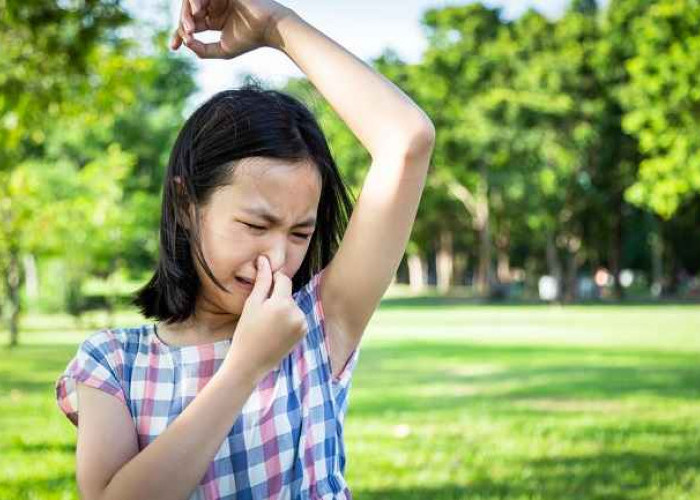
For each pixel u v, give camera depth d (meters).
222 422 1.52
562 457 6.63
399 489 5.55
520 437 7.53
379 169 1.78
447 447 7.05
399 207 1.79
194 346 1.74
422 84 40.03
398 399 10.34
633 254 52.22
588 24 37.19
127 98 9.41
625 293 53.16
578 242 43.41
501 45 38.91
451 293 55.12
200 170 1.62
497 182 40.62
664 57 26.69
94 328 27.91
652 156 37.88
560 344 18.38
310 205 1.65
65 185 26.86
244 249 1.61
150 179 39.69
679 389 10.88
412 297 52.25
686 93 26.50
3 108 8.68
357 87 1.79
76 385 1.71
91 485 1.62
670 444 7.13
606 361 14.63
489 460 6.52
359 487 5.61
